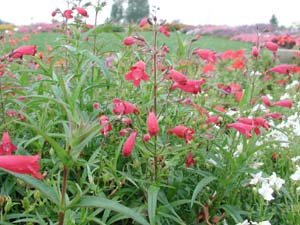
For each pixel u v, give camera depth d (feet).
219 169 1.49
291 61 4.72
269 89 3.50
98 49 1.95
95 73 1.78
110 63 2.39
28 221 1.22
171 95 1.78
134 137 1.21
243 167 1.42
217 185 1.45
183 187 1.47
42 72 1.65
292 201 1.51
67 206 0.92
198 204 1.43
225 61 4.43
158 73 1.71
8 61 1.69
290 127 2.06
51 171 1.30
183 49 1.77
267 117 1.81
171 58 2.02
